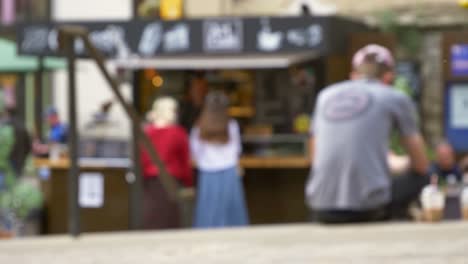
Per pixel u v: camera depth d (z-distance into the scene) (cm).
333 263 444
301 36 1302
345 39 1393
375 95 628
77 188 638
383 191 618
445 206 783
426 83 1584
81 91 2092
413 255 462
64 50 661
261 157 1298
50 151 1188
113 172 1097
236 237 580
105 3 2169
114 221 1096
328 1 1700
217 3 1822
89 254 524
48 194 1168
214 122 1001
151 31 1313
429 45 1591
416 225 606
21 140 1092
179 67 1413
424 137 1563
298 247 514
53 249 557
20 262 496
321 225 631
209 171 1005
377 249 491
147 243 568
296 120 1506
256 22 1305
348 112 625
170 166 976
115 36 1318
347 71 1417
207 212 1005
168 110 988
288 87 1527
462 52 1483
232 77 1566
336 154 623
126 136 1094
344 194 621
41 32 1341
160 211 978
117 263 479
